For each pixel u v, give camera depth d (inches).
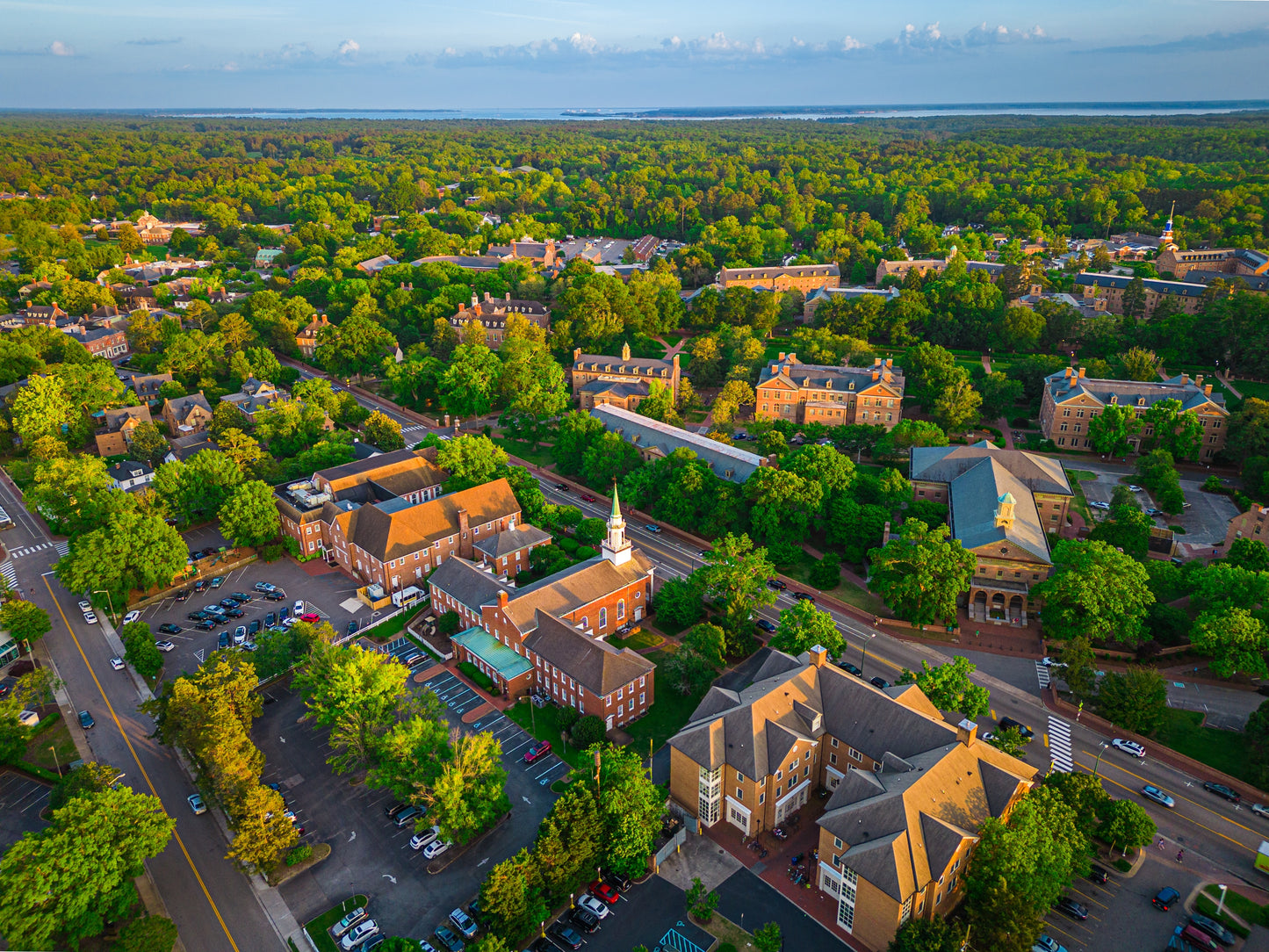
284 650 4680.1
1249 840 3730.3
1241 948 3225.9
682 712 4589.1
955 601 5054.1
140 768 4244.6
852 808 3351.4
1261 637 4451.3
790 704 3937.0
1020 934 3009.4
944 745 3590.1
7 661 5032.0
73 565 5300.2
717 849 3735.2
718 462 6771.7
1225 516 6589.6
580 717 4446.4
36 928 2962.6
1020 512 5718.5
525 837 3784.5
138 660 4707.2
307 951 3267.7
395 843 3767.2
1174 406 7436.0
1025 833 3225.9
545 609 4837.6
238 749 3715.6
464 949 3184.1
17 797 4067.4
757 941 3127.5
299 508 6323.8
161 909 3476.9
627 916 3395.7
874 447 7578.7
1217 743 4286.4
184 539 6392.7
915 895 3080.7
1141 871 3580.2
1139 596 4781.0
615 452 7096.5
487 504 6200.8
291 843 3521.2
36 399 7869.1
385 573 5590.6
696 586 5123.0
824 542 6343.5
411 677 4877.0
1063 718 4485.7
